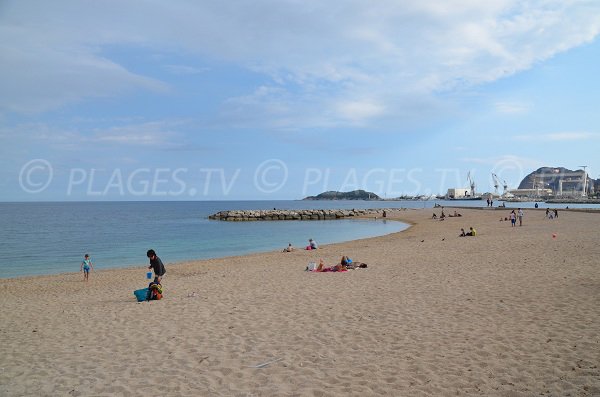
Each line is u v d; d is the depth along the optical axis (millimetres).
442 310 9523
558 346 6809
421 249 23516
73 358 7344
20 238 42375
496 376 5828
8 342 8523
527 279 12414
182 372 6484
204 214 103438
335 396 5461
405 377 5965
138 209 144125
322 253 25547
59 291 15750
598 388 5262
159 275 12719
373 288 12547
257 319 9469
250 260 23656
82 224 64875
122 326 9383
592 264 14258
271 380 6074
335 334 8133
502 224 44500
